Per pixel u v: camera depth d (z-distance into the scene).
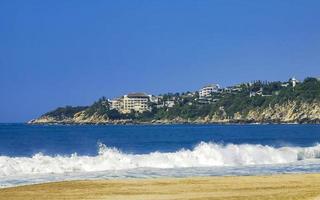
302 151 49.19
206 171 37.25
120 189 25.36
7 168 35.62
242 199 22.02
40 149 69.62
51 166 37.09
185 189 25.28
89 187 26.05
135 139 108.44
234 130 177.88
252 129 189.62
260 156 45.41
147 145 86.50
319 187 25.72
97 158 40.31
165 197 22.84
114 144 87.50
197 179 29.12
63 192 24.52
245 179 29.12
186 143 93.00
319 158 49.38
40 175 34.47
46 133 136.62
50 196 23.38
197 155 43.19
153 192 24.33
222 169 38.81
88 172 36.38
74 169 37.53
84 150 67.31
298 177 30.06
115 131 165.38
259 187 25.83
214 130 178.00
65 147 73.88
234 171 37.34
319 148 50.94
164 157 42.19
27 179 32.38
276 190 24.73
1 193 24.31
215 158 43.16
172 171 37.12
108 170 37.66
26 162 37.12
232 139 108.69
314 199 21.56
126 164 40.06
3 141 89.44
